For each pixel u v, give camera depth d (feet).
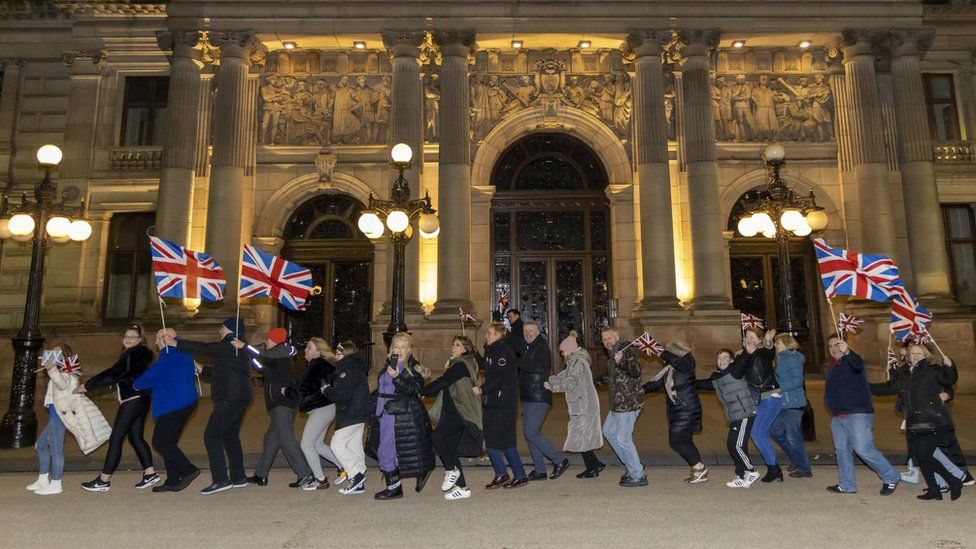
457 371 25.39
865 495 25.55
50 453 26.86
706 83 67.56
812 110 71.92
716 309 63.31
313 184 70.49
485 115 72.02
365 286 72.08
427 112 69.46
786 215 37.70
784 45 71.67
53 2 73.20
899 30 68.90
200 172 67.56
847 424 25.70
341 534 20.52
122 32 72.49
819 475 29.55
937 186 71.00
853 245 67.97
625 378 27.43
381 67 73.00
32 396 37.32
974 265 72.02
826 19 68.74
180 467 26.61
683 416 27.76
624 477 27.53
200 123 68.23
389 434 25.34
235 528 21.25
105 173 70.69
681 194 67.97
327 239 72.64
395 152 41.86
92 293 69.15
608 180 72.33
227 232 64.90
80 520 22.29
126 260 71.31
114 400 61.46
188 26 67.82
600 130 71.87
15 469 32.12
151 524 21.76
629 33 68.28
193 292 29.63
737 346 62.34
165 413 26.32
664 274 64.39
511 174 74.23
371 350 65.46
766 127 71.61
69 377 26.73
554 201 73.61
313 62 72.95
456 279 64.23
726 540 19.71
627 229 70.08
